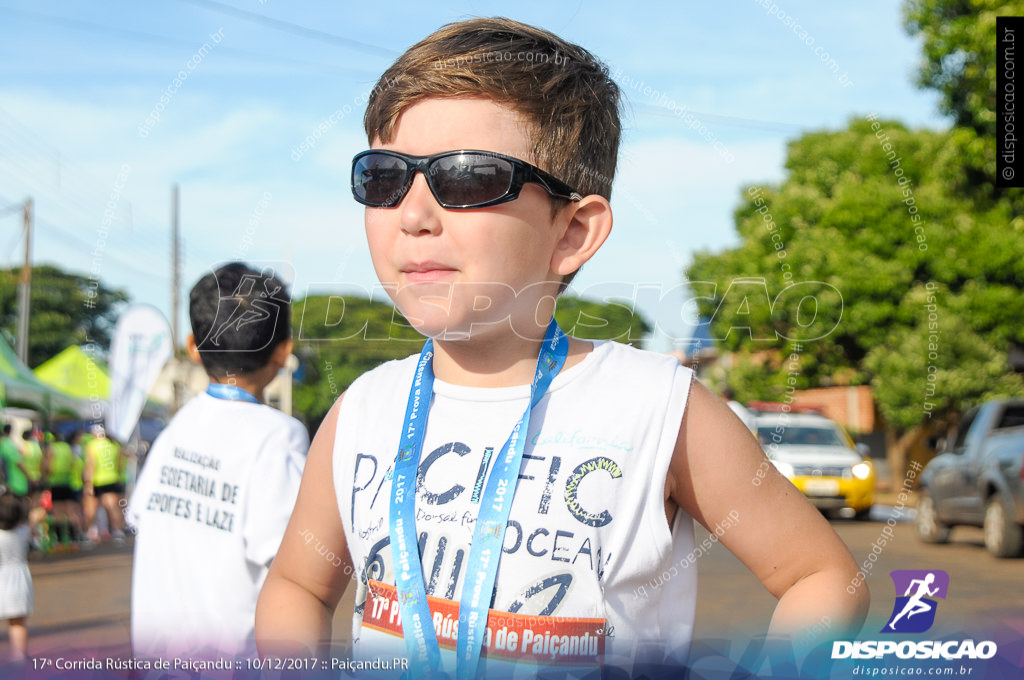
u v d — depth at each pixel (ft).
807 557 3.66
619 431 3.52
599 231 3.68
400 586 3.41
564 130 3.62
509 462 3.43
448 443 3.62
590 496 3.43
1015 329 44.93
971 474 24.56
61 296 48.62
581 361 3.71
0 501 12.71
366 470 3.81
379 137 3.65
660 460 3.51
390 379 4.05
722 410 3.73
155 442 6.24
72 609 14.43
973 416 27.40
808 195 47.55
